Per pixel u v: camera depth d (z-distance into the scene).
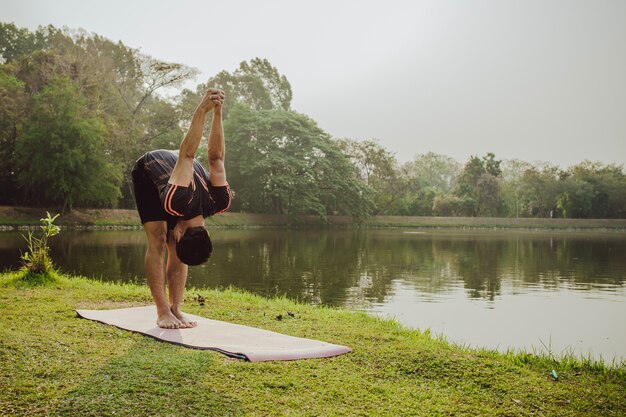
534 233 45.41
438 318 8.73
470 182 62.34
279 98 57.25
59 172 31.62
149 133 42.97
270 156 45.03
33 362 3.55
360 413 3.05
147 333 4.49
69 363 3.58
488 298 10.85
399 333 5.38
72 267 13.41
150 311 5.51
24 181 32.41
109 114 40.12
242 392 3.22
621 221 59.69
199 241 4.24
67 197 33.06
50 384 3.20
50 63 36.53
